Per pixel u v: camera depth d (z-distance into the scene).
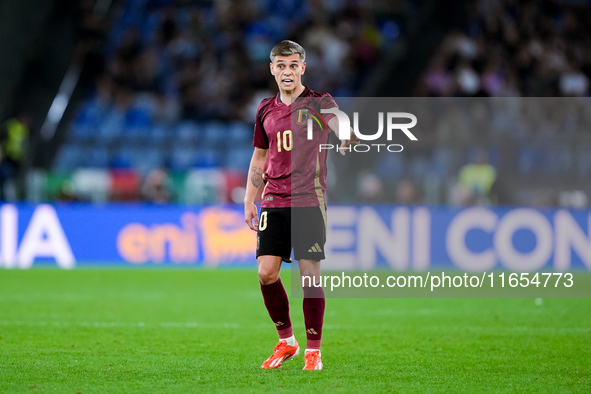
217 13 60.41
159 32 59.41
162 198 43.09
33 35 50.91
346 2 60.53
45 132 50.94
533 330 20.48
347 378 13.88
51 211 40.81
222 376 14.06
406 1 61.12
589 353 16.91
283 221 14.45
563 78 57.12
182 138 50.22
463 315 23.61
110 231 41.12
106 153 49.25
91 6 56.78
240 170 43.97
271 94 57.00
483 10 56.53
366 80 56.94
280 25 60.06
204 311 24.38
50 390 12.87
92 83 55.84
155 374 14.29
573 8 60.91
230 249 41.19
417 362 15.71
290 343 15.32
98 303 26.27
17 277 35.03
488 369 14.92
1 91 49.53
